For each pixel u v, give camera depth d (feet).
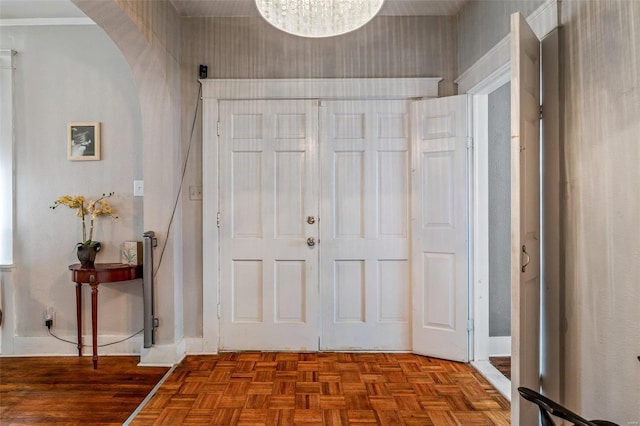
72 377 8.23
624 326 4.59
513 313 5.16
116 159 9.62
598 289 4.99
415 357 9.25
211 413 6.76
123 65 9.61
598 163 4.97
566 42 5.54
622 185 4.60
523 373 5.21
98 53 9.61
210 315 9.53
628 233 4.53
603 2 4.84
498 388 7.63
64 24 9.58
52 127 9.61
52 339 9.58
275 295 9.65
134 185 9.62
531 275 5.61
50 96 9.61
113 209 9.60
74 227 9.62
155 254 8.97
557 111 5.73
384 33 9.55
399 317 9.64
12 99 9.57
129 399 7.26
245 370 8.52
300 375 8.27
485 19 8.02
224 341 9.62
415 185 9.39
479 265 8.85
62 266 9.64
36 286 9.62
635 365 4.45
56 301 9.64
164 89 8.70
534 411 5.58
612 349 4.77
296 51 9.57
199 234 9.60
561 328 5.68
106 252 9.61
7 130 9.59
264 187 9.62
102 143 9.62
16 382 8.01
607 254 4.83
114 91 9.61
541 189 6.09
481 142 8.83
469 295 8.87
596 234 5.01
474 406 7.00
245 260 9.63
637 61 4.36
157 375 8.30
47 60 9.61
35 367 8.77
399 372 8.40
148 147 8.92
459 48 9.34
